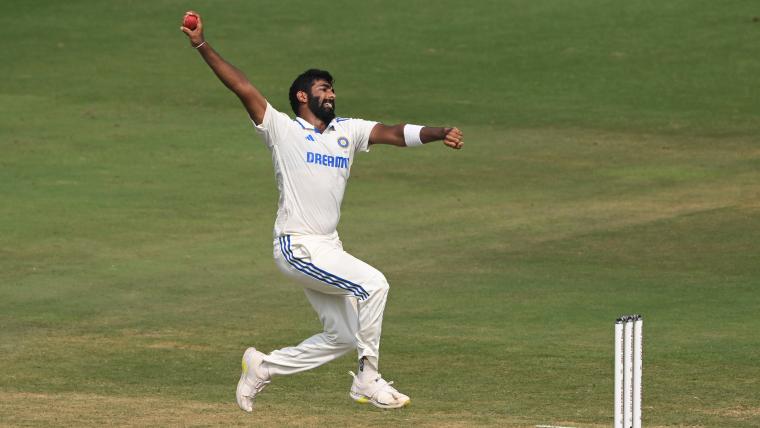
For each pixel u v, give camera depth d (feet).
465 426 129.08
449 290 202.28
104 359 164.96
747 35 435.53
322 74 108.37
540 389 147.43
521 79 401.29
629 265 216.54
